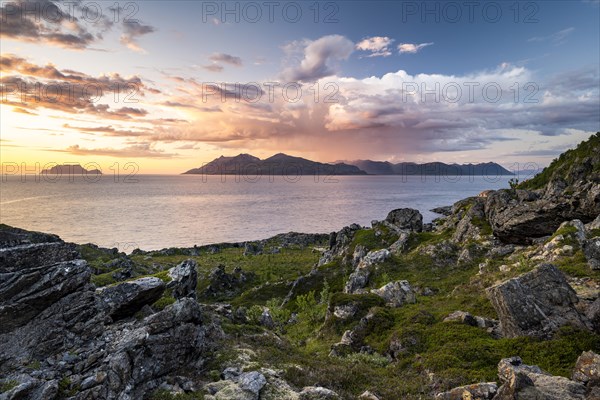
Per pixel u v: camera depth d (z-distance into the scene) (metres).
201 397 14.20
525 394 13.21
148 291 19.44
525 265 37.06
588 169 56.31
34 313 13.86
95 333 15.38
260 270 110.06
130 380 13.69
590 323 20.39
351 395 17.22
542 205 48.09
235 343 21.05
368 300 37.72
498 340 21.81
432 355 21.95
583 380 14.52
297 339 38.28
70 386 12.77
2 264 13.87
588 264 29.64
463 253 53.50
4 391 11.40
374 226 85.75
